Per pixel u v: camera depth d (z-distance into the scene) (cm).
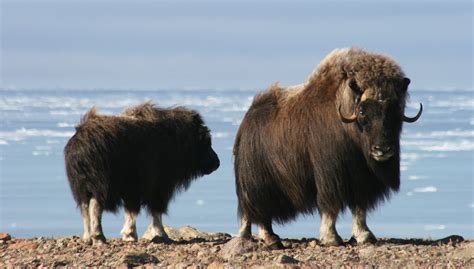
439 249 3244
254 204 3638
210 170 4362
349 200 3494
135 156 3997
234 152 3778
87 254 3397
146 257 3162
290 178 3534
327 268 2881
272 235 3625
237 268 2927
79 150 3841
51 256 3359
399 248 3275
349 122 3319
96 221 3841
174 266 3031
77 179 3859
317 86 3531
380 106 3306
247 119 3697
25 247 3694
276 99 3675
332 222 3503
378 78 3331
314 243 3544
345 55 3497
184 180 4284
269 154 3575
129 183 3984
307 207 3603
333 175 3441
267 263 3012
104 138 3875
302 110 3525
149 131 4072
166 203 4172
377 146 3284
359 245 3444
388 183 3441
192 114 4303
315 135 3469
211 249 3509
